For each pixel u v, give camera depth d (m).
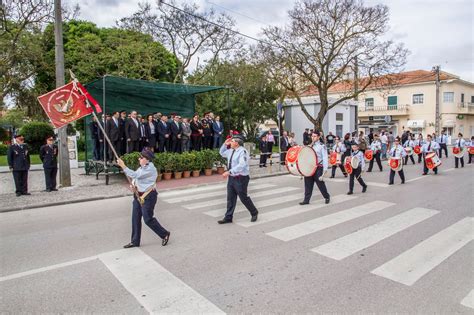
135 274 4.65
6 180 13.72
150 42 26.77
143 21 28.58
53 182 11.29
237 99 28.62
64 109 8.29
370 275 4.50
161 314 3.61
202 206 8.97
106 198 10.32
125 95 16.69
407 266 4.79
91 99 8.36
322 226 6.81
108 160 14.30
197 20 28.66
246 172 7.13
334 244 5.73
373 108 46.84
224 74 28.45
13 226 7.32
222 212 8.23
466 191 10.52
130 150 13.80
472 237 6.06
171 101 18.17
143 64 23.83
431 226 6.75
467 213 7.78
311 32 21.50
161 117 15.49
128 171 5.69
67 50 24.56
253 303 3.80
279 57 22.06
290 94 27.11
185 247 5.70
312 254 5.28
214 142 16.94
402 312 3.58
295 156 8.60
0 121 31.62
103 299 3.97
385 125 45.22
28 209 8.98
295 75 23.83
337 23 21.66
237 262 5.00
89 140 15.77
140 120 14.46
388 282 4.29
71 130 25.44
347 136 15.40
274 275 4.53
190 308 3.72
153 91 16.53
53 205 9.38
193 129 16.11
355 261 4.98
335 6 21.19
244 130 31.31
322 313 3.58
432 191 10.58
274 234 6.33
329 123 31.19
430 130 43.16
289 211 8.14
